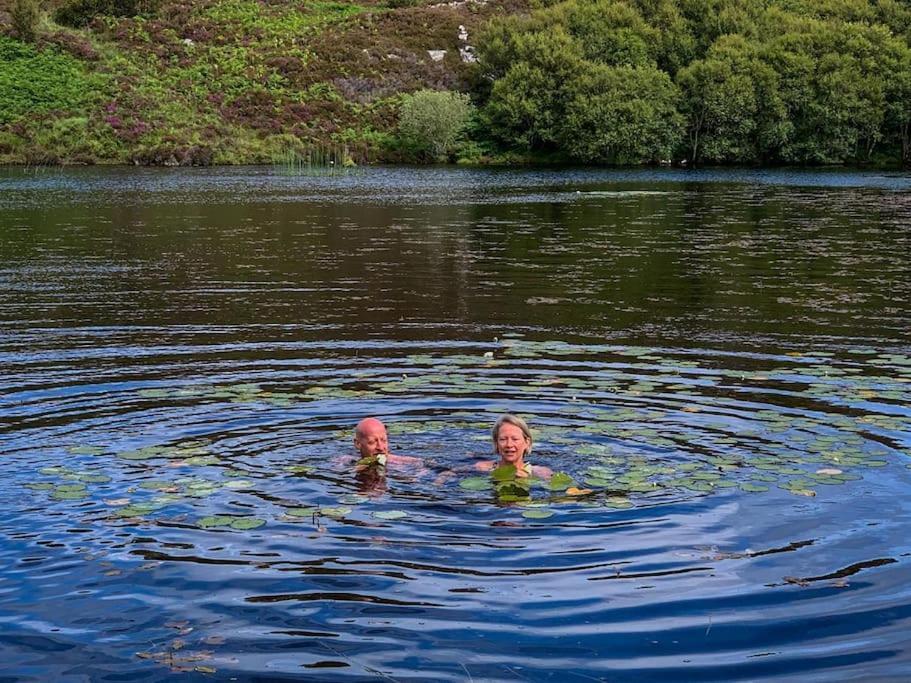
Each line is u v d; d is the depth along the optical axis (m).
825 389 8.33
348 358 9.54
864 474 6.14
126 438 6.90
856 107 55.91
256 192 34.06
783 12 63.00
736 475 6.11
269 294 13.63
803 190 36.47
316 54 59.97
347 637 4.12
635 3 63.72
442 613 4.32
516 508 5.52
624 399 7.96
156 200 30.42
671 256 18.11
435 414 7.50
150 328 11.15
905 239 20.78
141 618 4.30
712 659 3.95
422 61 61.34
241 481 5.99
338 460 6.39
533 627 4.20
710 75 57.19
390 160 54.94
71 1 58.66
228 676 3.84
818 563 4.82
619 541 5.08
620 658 3.96
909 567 4.77
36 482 5.98
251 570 4.76
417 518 5.39
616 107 56.28
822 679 3.81
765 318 11.96
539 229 22.88
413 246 19.42
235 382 8.53
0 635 4.16
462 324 11.45
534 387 8.35
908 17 61.91
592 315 12.12
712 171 50.97
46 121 50.69
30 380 8.62
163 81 55.12
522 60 58.88
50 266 16.55
